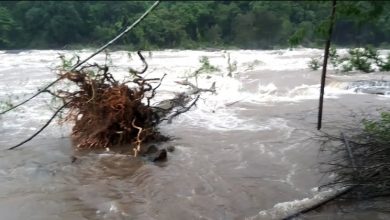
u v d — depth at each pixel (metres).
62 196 7.32
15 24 44.84
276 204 6.96
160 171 8.47
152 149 9.62
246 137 10.75
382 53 20.41
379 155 7.58
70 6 46.38
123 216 6.59
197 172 8.43
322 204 6.78
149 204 7.01
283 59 28.45
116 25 38.81
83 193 7.45
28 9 46.50
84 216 6.61
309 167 8.55
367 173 7.15
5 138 10.78
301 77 19.45
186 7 41.91
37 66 25.39
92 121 10.16
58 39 46.25
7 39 44.12
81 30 46.81
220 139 10.62
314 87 17.42
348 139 8.98
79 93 10.25
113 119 9.92
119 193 7.45
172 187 7.69
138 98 10.12
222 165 8.81
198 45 40.22
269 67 23.91
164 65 25.25
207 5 42.06
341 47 23.80
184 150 9.77
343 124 11.67
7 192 7.46
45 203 7.04
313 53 32.06
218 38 39.91
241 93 17.03
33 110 13.77
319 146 9.70
